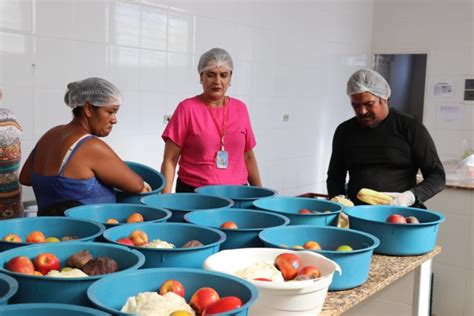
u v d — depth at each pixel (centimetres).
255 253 155
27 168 229
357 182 271
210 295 122
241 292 125
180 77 360
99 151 207
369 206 222
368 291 162
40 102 284
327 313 144
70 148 205
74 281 119
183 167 272
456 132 542
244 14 405
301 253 155
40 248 142
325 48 506
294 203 223
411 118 262
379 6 575
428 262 219
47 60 285
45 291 119
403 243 197
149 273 129
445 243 372
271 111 445
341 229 182
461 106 537
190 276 131
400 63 573
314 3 482
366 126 267
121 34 319
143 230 170
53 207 196
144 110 338
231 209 199
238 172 276
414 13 556
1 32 265
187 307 120
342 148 278
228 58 263
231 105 273
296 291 131
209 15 376
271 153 451
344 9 528
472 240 363
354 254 159
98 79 213
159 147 352
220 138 267
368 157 267
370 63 584
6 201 241
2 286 115
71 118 299
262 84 432
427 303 224
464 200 363
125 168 213
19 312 102
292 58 462
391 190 263
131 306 118
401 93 575
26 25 274
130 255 140
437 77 548
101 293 118
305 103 486
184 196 221
